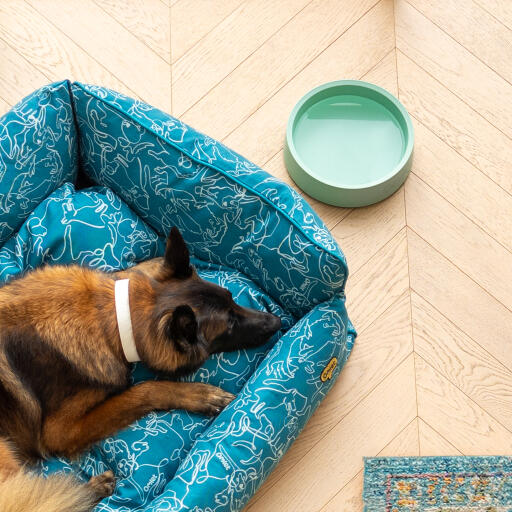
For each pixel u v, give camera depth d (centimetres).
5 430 214
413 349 238
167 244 216
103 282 217
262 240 226
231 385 224
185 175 228
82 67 258
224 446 215
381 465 229
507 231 246
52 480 210
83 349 213
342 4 263
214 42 260
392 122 253
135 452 218
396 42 261
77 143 235
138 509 214
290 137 246
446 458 230
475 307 241
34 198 230
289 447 224
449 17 262
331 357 222
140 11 262
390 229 246
